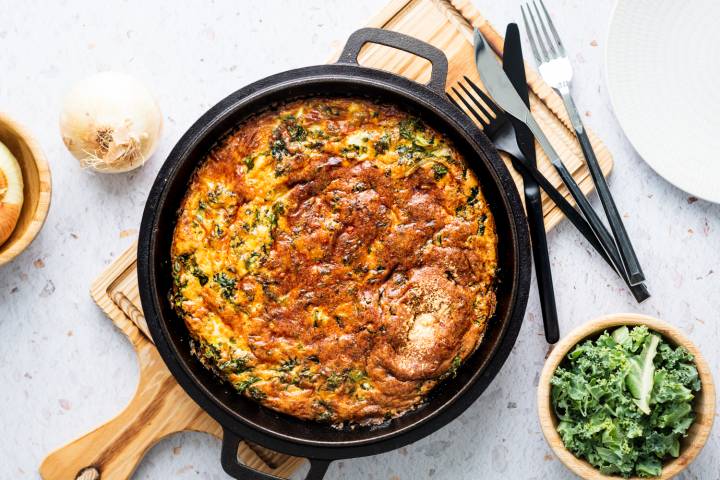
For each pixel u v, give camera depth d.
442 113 0.62
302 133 0.64
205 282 0.63
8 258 0.65
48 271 0.71
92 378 0.71
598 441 0.64
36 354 0.71
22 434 0.71
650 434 0.64
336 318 0.64
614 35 0.69
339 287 0.64
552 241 0.71
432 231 0.64
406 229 0.64
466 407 0.63
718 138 0.69
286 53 0.72
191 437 0.71
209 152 0.64
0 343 0.71
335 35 0.72
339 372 0.64
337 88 0.63
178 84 0.71
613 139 0.71
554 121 0.71
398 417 0.65
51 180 0.68
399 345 0.64
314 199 0.64
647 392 0.63
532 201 0.68
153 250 0.62
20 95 0.71
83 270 0.71
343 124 0.64
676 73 0.69
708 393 0.63
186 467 0.71
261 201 0.63
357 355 0.64
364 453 0.63
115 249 0.71
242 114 0.63
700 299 0.71
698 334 0.71
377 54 0.69
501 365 0.63
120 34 0.71
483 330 0.64
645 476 0.64
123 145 0.66
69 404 0.71
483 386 0.63
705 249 0.71
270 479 0.63
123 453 0.69
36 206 0.66
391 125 0.64
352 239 0.63
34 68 0.71
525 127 0.69
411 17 0.70
